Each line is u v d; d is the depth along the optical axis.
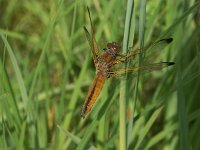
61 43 0.43
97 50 0.36
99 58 0.36
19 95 0.44
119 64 0.36
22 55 0.53
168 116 0.41
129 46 0.32
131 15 0.32
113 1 0.39
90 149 0.35
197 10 0.41
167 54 0.39
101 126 0.35
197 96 0.41
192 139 0.39
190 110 0.41
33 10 0.53
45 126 0.41
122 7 0.41
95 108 0.37
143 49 0.32
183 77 0.39
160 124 0.43
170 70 0.39
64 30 0.44
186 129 0.33
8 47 0.35
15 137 0.35
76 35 0.43
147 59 0.35
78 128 0.41
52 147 0.41
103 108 0.33
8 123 0.36
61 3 0.35
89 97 0.35
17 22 0.55
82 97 0.41
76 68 0.46
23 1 0.54
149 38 0.40
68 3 0.48
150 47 0.33
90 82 0.45
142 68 0.34
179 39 0.39
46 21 0.52
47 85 0.41
